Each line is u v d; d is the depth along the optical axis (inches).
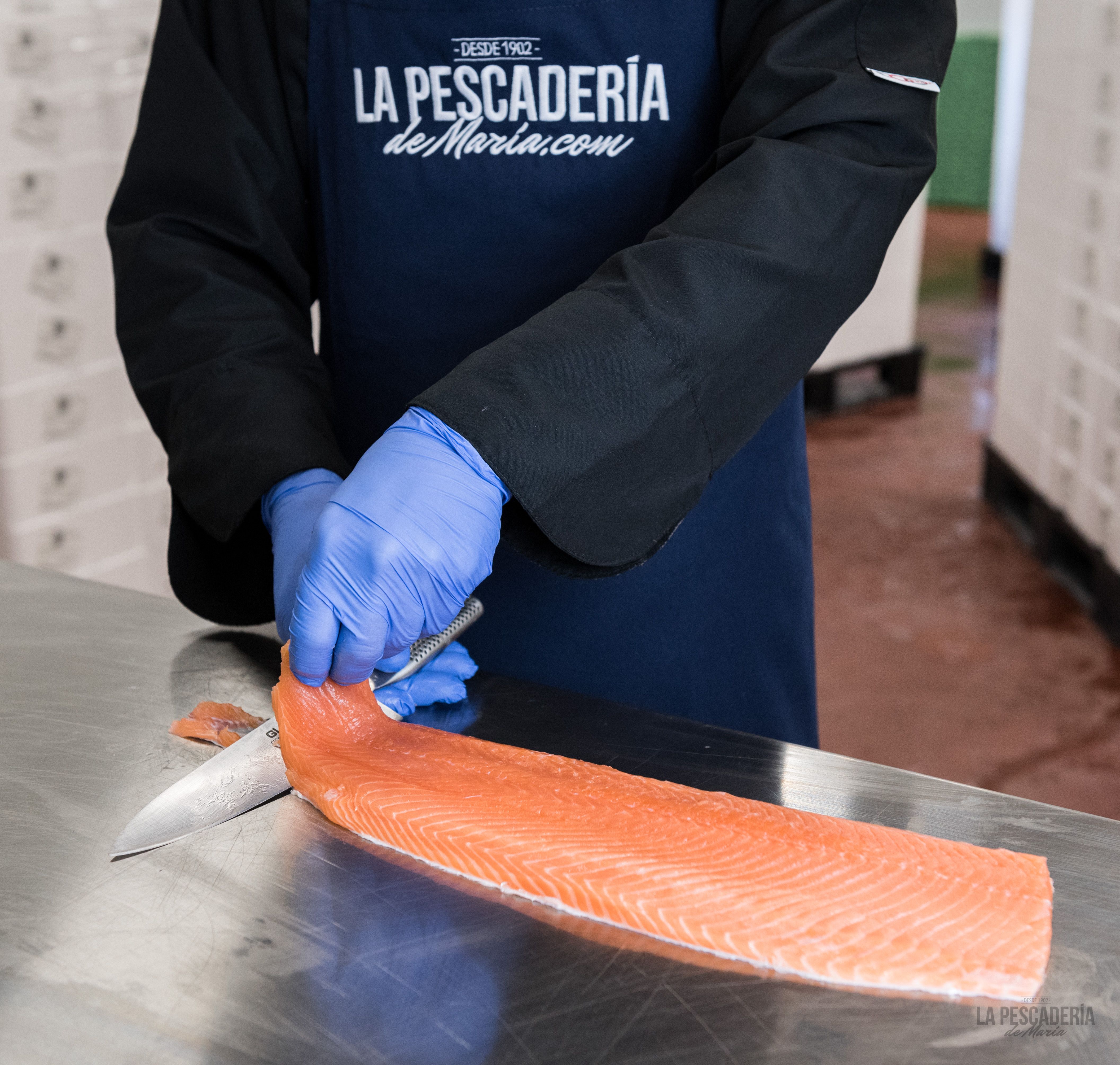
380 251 46.6
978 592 130.8
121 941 29.6
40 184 83.1
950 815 34.5
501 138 44.1
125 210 48.5
